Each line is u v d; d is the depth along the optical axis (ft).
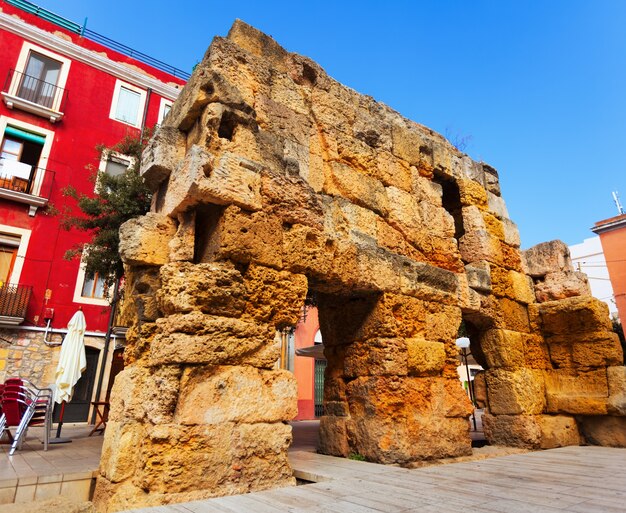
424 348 19.21
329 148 20.12
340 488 12.22
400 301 19.29
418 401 18.21
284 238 15.53
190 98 16.76
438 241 23.40
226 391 12.58
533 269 29.50
